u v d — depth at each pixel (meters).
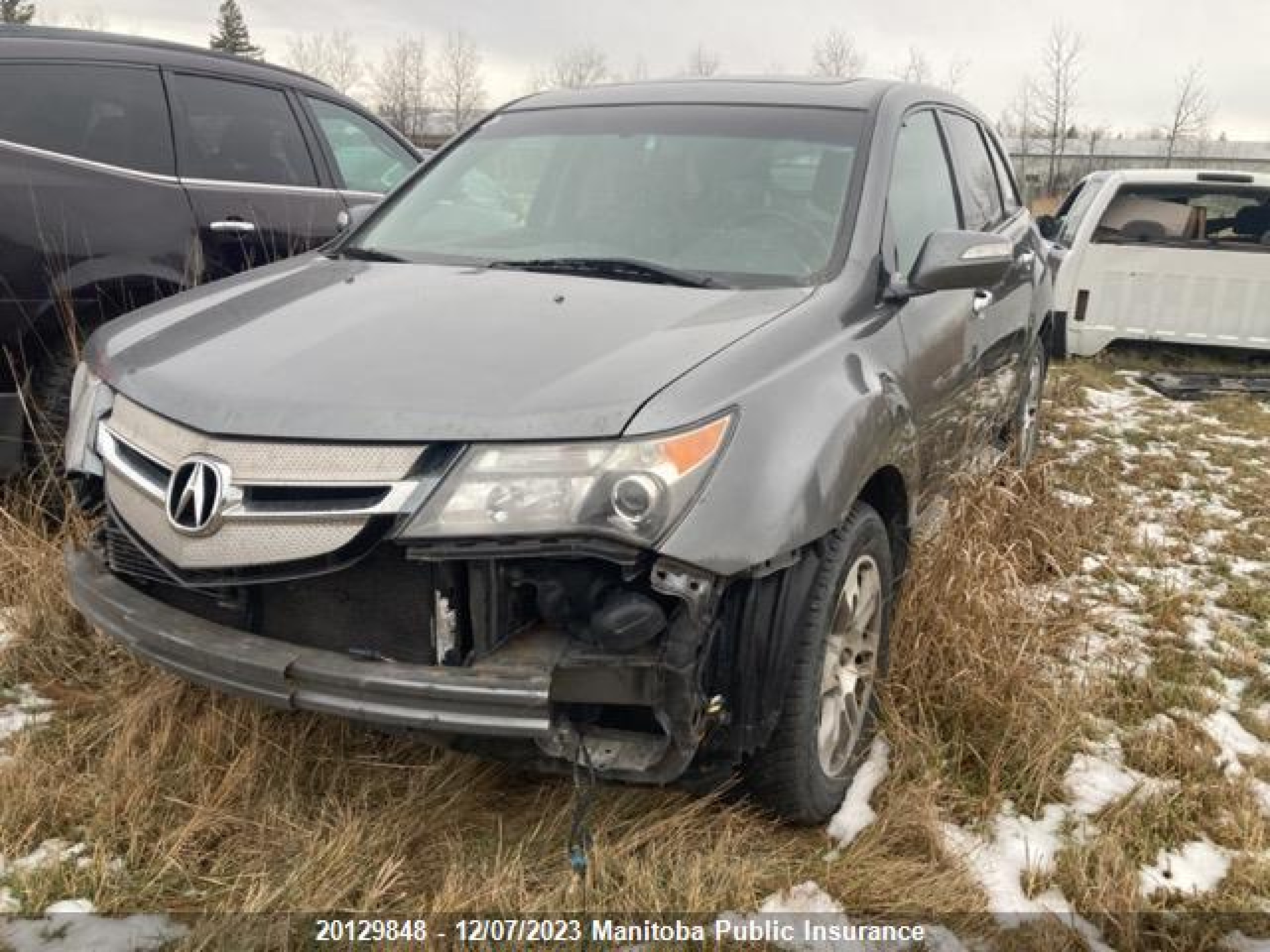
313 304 2.94
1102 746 3.26
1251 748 3.34
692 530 2.26
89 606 2.66
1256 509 5.67
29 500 3.95
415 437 2.27
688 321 2.74
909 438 3.03
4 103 4.25
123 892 2.44
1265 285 8.88
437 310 2.82
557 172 3.71
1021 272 4.79
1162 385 8.57
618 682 2.28
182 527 2.39
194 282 4.71
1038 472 4.81
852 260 3.20
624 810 2.74
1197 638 4.04
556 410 2.29
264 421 2.36
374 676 2.27
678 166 3.58
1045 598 3.97
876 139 3.58
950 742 3.15
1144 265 9.07
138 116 4.67
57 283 4.21
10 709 3.14
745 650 2.42
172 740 2.90
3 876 2.47
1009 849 2.78
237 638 2.43
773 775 2.63
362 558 2.29
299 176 5.38
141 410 2.62
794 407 2.53
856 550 2.79
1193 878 2.71
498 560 2.32
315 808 2.72
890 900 2.54
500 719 2.21
